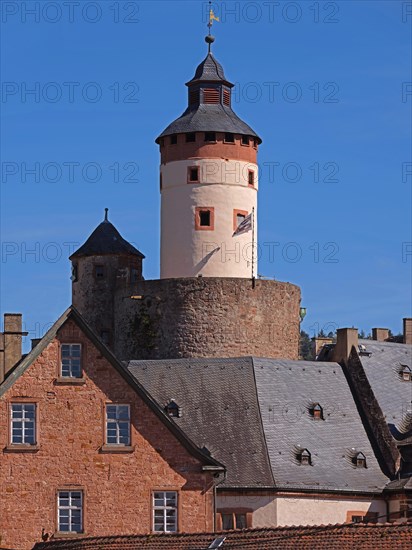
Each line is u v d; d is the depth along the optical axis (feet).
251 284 453.58
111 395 322.55
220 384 394.52
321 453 385.29
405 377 419.33
